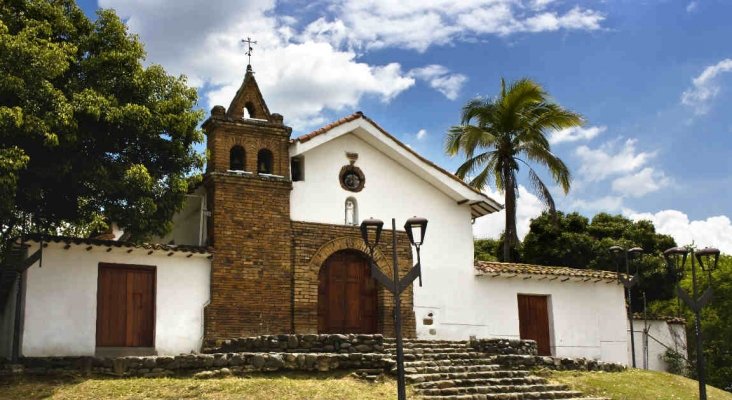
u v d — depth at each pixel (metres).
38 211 18.58
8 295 19.34
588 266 38.34
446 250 24.14
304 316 21.17
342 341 18.52
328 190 22.62
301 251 21.62
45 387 15.39
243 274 20.59
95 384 15.56
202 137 18.97
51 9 17.41
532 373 19.38
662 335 28.66
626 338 26.89
